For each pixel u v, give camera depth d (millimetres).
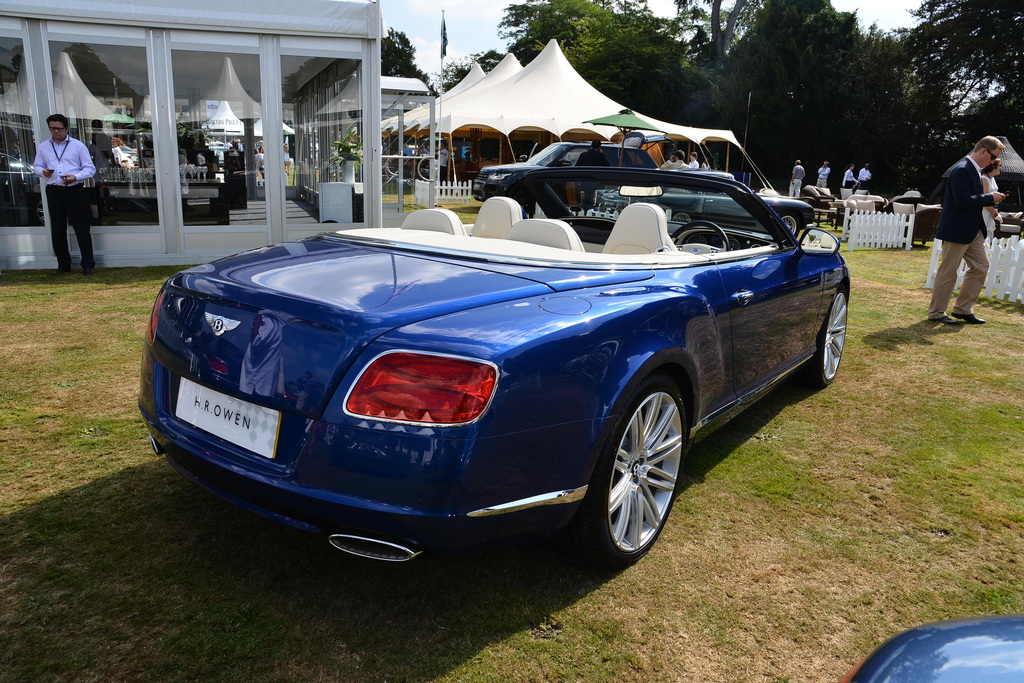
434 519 1864
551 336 2062
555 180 4133
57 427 3438
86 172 7426
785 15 36125
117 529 2580
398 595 2285
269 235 8922
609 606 2281
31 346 4723
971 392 4629
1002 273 7926
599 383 2170
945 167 35375
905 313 7055
